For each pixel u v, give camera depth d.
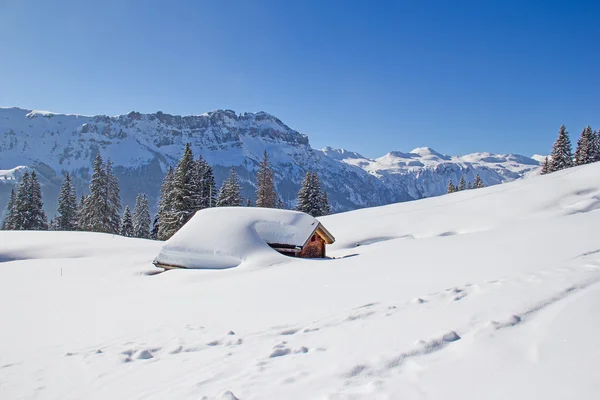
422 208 30.77
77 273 16.28
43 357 5.66
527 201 25.92
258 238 17.11
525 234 12.53
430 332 4.80
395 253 13.12
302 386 3.71
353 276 9.81
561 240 10.55
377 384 3.57
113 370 4.89
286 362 4.45
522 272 7.58
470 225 24.11
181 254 16.27
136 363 5.08
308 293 8.36
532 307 5.24
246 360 4.70
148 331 6.59
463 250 11.57
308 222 19.59
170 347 5.61
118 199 48.00
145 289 11.58
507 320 4.81
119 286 12.56
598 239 9.99
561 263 7.96
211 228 17.41
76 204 53.25
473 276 7.88
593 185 26.08
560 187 27.09
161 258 16.53
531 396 3.12
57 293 11.50
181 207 40.31
